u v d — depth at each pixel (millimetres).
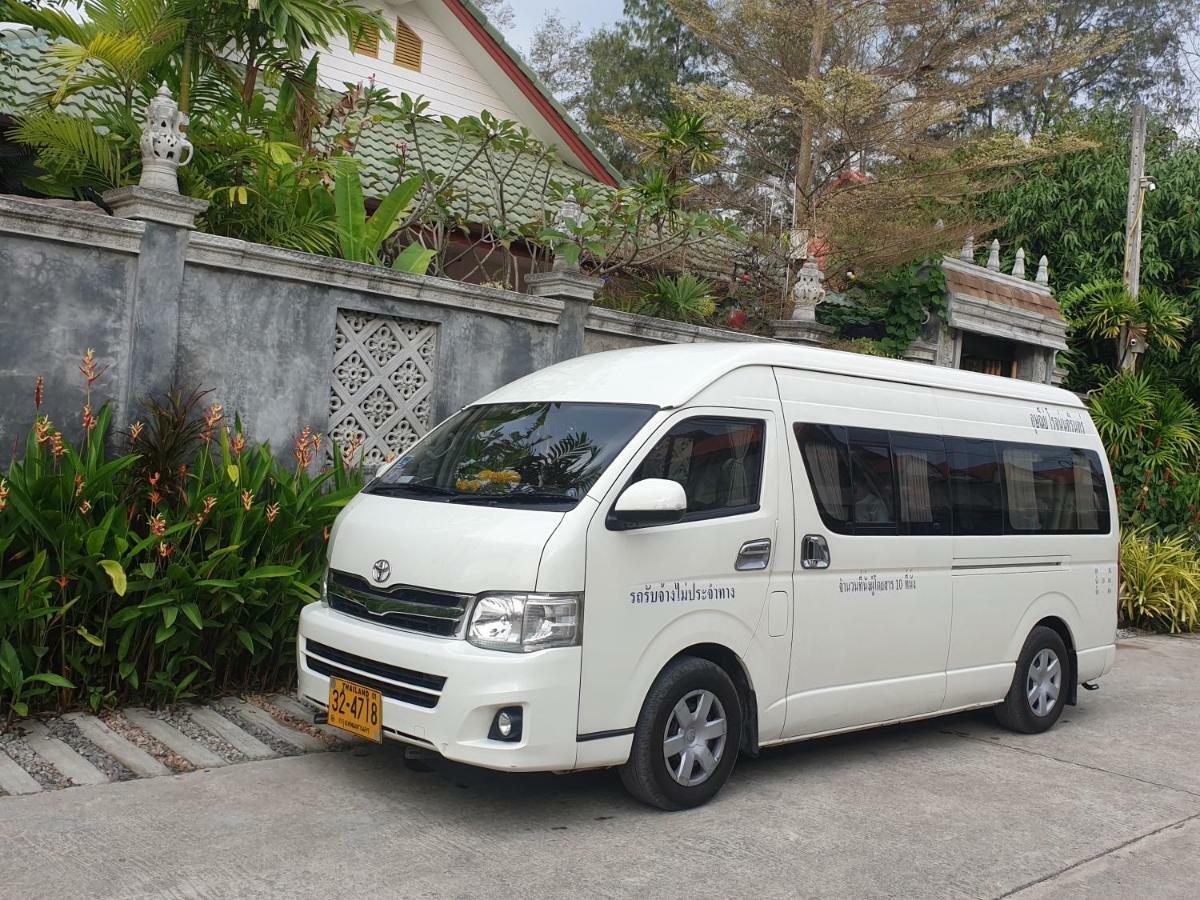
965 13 14602
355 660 4777
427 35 13680
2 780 4676
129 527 5676
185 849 4145
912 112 14500
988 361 15477
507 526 4574
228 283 6293
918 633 6035
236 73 8102
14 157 8992
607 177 14500
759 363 5551
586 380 5605
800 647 5387
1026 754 6434
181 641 5652
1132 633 11281
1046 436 7195
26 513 5133
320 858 4148
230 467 5727
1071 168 17859
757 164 16406
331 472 6348
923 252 13547
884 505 5895
